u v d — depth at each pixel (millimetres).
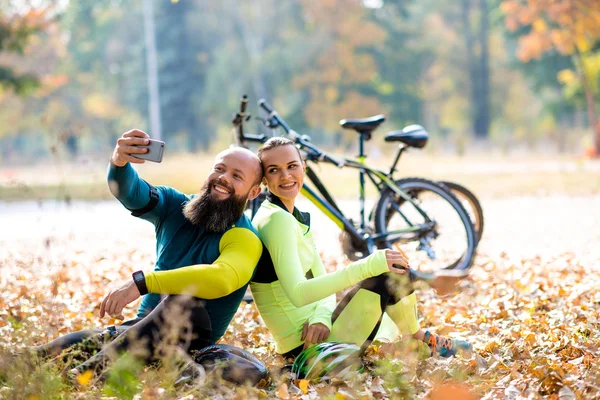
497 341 4844
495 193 17281
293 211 4332
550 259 7953
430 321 5527
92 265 7934
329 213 6641
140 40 56031
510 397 3887
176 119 53312
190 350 3939
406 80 54000
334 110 49594
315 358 4074
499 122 68500
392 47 53031
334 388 3857
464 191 7301
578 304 5910
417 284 4258
